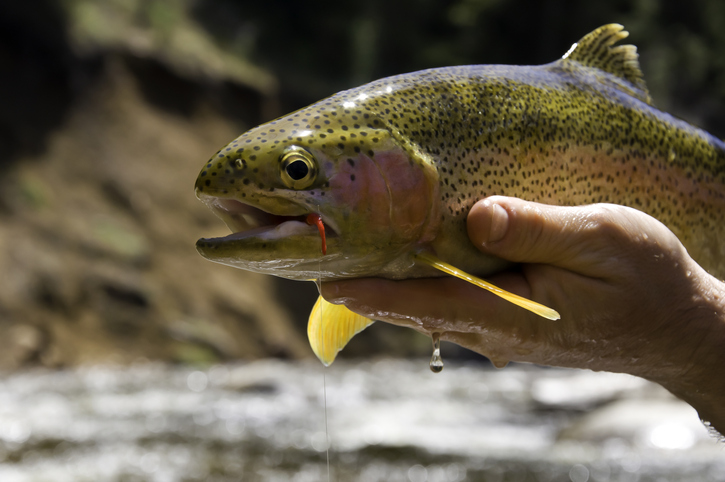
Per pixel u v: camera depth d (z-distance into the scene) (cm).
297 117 67
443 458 173
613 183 72
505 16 984
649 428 188
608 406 216
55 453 171
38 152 541
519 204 66
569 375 418
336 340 73
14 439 184
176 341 468
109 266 488
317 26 916
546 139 70
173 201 598
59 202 518
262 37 849
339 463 169
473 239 67
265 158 66
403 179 66
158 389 310
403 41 960
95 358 423
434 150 67
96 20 661
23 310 419
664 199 74
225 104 732
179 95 693
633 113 74
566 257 67
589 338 68
